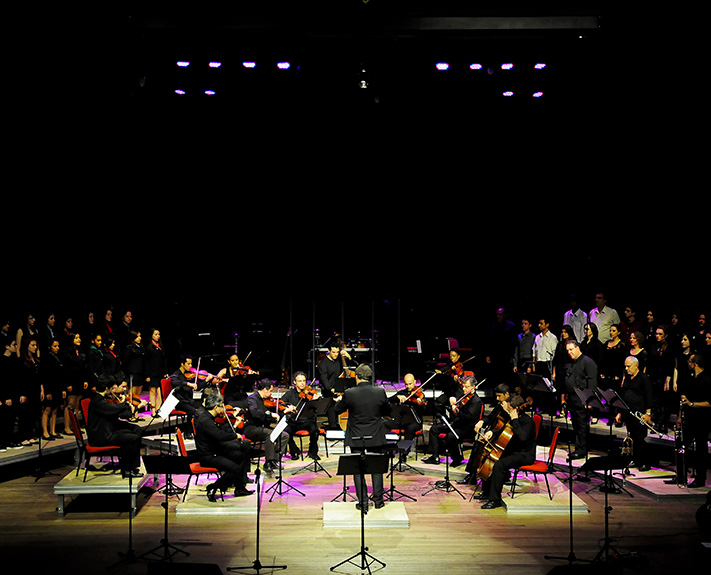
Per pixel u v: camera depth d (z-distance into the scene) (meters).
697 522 8.16
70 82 12.00
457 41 10.99
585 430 10.20
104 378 9.16
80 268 14.73
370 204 15.93
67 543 7.64
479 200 15.64
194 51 11.52
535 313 15.86
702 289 12.65
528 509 8.61
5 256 13.22
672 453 10.73
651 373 11.27
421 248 16.12
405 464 10.84
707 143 11.72
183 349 16.38
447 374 11.35
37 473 10.32
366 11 10.41
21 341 10.67
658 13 10.19
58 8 10.35
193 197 15.76
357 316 16.28
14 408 10.40
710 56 10.42
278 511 8.70
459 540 7.69
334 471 10.68
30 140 12.88
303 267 16.30
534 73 12.27
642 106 12.20
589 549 7.41
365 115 14.41
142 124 14.24
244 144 15.30
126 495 9.45
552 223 15.33
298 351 16.28
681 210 12.80
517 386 13.26
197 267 16.23
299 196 15.91
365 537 7.79
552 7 10.30
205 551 7.37
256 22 10.39
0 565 7.01
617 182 13.98
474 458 9.58
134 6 10.30
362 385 8.38
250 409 10.24
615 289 14.50
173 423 12.22
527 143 14.88
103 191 14.75
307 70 12.12
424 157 15.41
